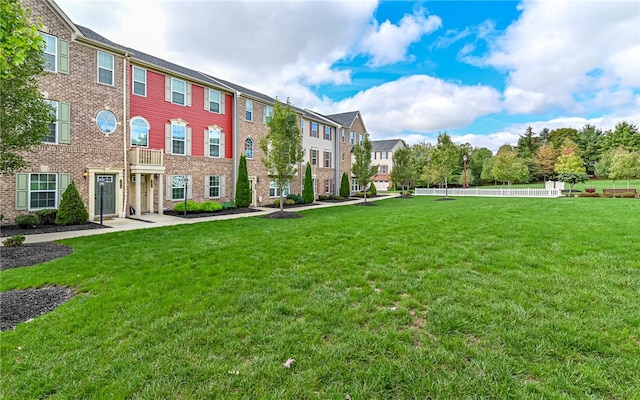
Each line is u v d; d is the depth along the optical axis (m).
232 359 2.65
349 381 2.35
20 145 7.05
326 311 3.54
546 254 5.81
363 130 35.56
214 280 4.71
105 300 3.92
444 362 2.55
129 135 14.13
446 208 15.99
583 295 3.79
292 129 14.62
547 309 3.44
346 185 29.30
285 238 8.06
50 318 3.44
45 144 11.43
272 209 18.09
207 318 3.40
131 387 2.29
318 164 27.64
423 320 3.34
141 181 15.32
